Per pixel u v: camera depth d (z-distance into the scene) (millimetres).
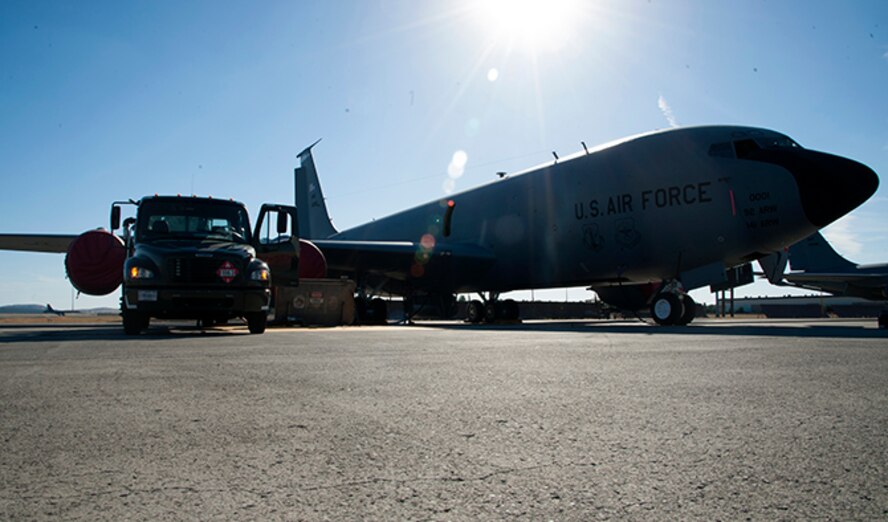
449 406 2680
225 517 1309
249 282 8688
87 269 12328
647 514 1338
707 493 1481
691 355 5164
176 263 8430
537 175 17188
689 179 13445
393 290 21625
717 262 13391
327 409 2600
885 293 29469
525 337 7938
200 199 10062
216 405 2684
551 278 16703
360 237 25531
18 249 16953
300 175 32594
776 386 3311
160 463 1734
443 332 9680
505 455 1843
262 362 4531
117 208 9898
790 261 34375
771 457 1821
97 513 1324
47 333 9438
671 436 2100
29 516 1299
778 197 12344
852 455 1843
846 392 3096
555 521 1293
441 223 20578
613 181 14820
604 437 2084
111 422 2307
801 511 1356
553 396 2963
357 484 1548
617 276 15203
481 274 18828
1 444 1949
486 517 1316
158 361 4582
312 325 14523
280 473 1642
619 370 4055
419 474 1639
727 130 13438
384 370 4039
